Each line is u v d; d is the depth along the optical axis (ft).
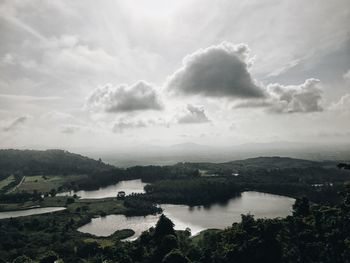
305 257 493.36
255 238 506.89
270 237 510.17
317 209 648.79
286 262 493.77
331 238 497.46
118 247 611.47
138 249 574.97
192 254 542.57
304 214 648.38
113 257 580.71
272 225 520.01
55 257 607.78
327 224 543.80
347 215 550.77
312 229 549.54
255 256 496.23
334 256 479.41
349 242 478.59
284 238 540.93
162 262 513.45
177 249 526.57
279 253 503.61
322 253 485.97
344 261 463.83
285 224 581.12
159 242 593.42
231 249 507.71
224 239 568.41
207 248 532.32
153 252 561.02
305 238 527.81
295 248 508.94
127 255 552.00
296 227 566.77
